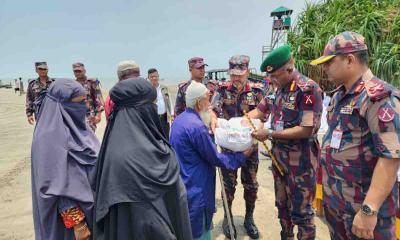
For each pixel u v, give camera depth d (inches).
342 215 73.4
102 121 480.1
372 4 311.6
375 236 69.1
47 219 69.0
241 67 126.3
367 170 67.6
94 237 65.2
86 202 71.2
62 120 72.7
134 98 62.7
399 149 60.1
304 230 101.8
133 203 59.2
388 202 68.2
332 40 70.0
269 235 133.6
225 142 92.7
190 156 86.0
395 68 244.5
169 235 61.4
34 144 71.5
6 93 1331.2
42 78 219.5
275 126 101.5
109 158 61.6
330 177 75.4
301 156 97.5
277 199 110.0
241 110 131.0
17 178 213.8
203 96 89.5
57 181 68.2
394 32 263.3
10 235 138.5
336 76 69.4
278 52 92.3
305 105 91.1
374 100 62.4
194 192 85.5
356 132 68.0
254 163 129.7
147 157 60.6
